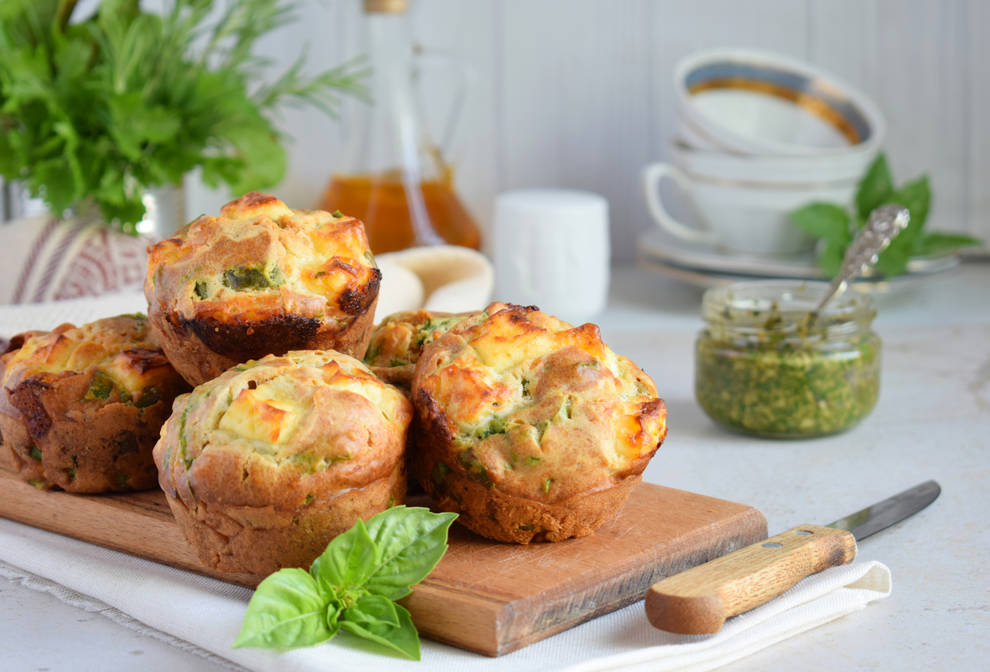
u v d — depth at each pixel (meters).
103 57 1.02
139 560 0.78
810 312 0.92
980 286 1.21
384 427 0.73
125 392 0.79
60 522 0.80
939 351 1.06
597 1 1.24
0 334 0.92
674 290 1.22
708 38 1.25
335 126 1.24
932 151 1.26
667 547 0.75
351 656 0.70
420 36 1.24
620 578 0.73
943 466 0.88
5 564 0.79
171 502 0.74
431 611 0.71
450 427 0.74
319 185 1.25
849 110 1.16
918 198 1.11
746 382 0.92
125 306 0.96
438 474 0.75
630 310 1.17
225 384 0.73
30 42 1.01
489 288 1.00
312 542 0.72
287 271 0.75
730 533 0.77
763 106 1.18
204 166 1.01
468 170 1.27
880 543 0.80
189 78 1.02
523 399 0.75
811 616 0.73
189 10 1.13
